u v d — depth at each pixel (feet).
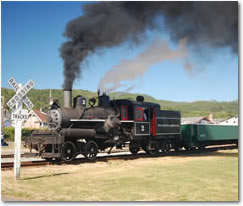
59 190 26.86
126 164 45.57
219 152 71.15
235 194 25.55
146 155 59.82
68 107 48.96
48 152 47.80
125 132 56.08
